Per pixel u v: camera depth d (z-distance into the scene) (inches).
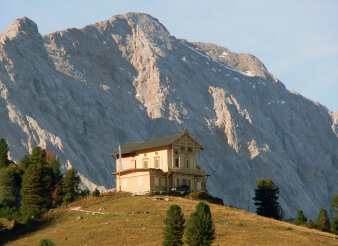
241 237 7322.8
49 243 6186.0
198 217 6501.0
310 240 7455.7
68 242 7234.3
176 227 6628.9
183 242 6658.5
